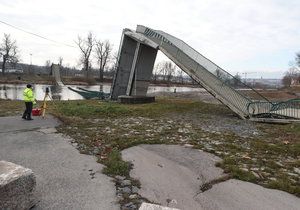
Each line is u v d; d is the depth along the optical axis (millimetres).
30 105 15062
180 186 7039
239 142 11797
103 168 8000
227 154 9844
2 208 4855
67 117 16422
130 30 28125
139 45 27031
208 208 5965
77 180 7094
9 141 10789
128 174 7672
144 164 8539
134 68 27672
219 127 15359
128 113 19250
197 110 22984
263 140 12328
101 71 105625
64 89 60188
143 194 6461
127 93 28250
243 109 19516
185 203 6148
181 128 14461
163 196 6430
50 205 5738
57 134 12172
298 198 6562
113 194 6363
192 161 8992
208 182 7344
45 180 7035
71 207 5699
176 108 23500
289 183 7223
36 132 12383
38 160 8609
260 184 7258
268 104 19297
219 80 21125
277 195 6652
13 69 114500
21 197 5230
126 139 11320
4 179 4969
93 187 6691
